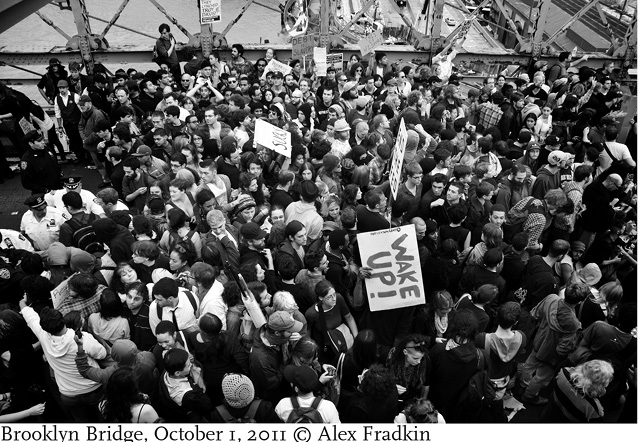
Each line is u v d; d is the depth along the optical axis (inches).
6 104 356.5
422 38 534.0
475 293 195.9
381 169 286.8
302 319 174.1
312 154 287.3
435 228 224.7
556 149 299.3
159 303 175.8
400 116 334.6
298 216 230.5
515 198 268.8
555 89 447.2
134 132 330.6
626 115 433.7
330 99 385.7
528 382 210.8
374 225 222.7
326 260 195.5
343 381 179.3
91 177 388.8
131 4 852.6
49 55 494.0
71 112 384.8
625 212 263.0
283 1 613.9
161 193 252.7
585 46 663.1
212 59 471.8
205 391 173.5
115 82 416.5
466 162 296.5
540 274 211.9
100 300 179.2
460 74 538.6
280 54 529.0
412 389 171.2
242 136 313.6
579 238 266.4
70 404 173.9
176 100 340.2
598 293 209.8
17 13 275.1
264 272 205.9
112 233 211.0
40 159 304.5
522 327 213.8
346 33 563.2
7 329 173.6
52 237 239.5
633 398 173.0
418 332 202.2
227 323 185.3
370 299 195.9
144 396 151.5
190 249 202.4
